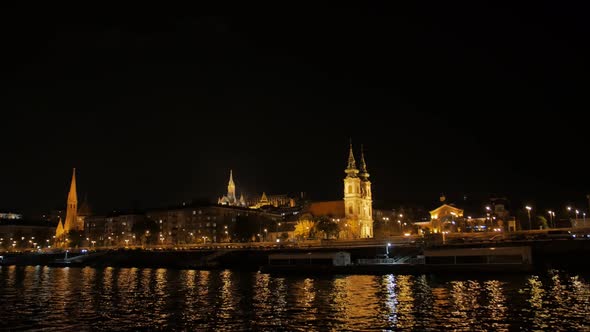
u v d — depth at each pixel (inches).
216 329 2133.4
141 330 2145.7
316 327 2124.8
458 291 3073.3
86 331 2143.2
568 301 2544.3
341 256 5108.3
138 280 4621.1
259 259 6181.1
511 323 2085.4
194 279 4630.9
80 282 4488.2
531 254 4197.8
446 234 5989.2
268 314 2458.2
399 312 2409.0
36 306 2854.3
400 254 5369.1
